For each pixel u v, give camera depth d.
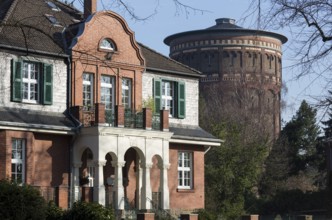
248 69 86.75
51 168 39.81
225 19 91.62
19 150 38.44
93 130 39.59
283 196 61.94
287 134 77.25
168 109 47.12
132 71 44.53
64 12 46.09
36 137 39.41
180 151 46.16
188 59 89.75
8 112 38.47
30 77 40.34
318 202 60.97
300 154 76.69
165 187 42.72
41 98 40.31
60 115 40.97
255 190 68.56
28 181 38.22
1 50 38.19
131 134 41.09
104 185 41.78
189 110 48.22
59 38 42.12
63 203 36.41
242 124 71.06
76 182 40.62
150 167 41.94
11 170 37.84
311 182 75.25
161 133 42.62
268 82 86.31
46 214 28.70
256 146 56.78
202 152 47.56
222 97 82.81
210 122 68.50
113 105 43.47
